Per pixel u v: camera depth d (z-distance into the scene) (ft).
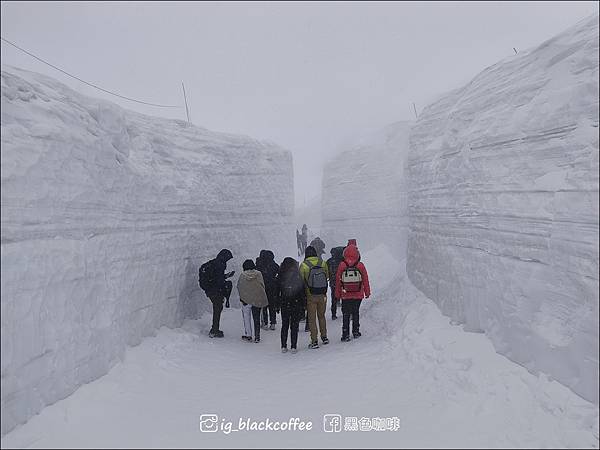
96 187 18.51
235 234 38.91
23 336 13.07
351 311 27.20
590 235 12.44
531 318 14.75
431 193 25.98
